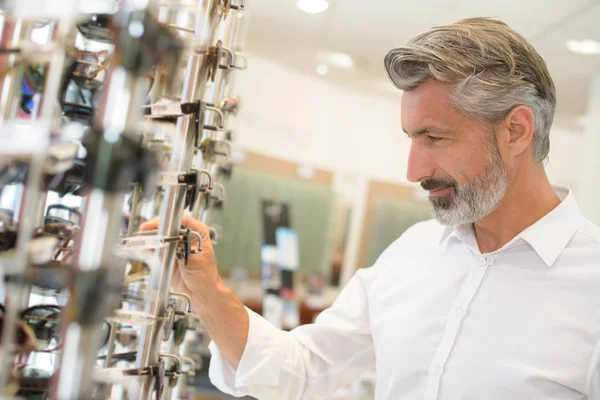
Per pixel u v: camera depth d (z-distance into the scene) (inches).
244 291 254.4
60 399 21.2
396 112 296.7
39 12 23.3
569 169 271.9
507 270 46.6
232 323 47.5
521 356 43.6
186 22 38.4
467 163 44.0
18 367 26.6
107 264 22.2
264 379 49.3
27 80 27.9
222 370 49.8
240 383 48.9
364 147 291.6
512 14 157.6
